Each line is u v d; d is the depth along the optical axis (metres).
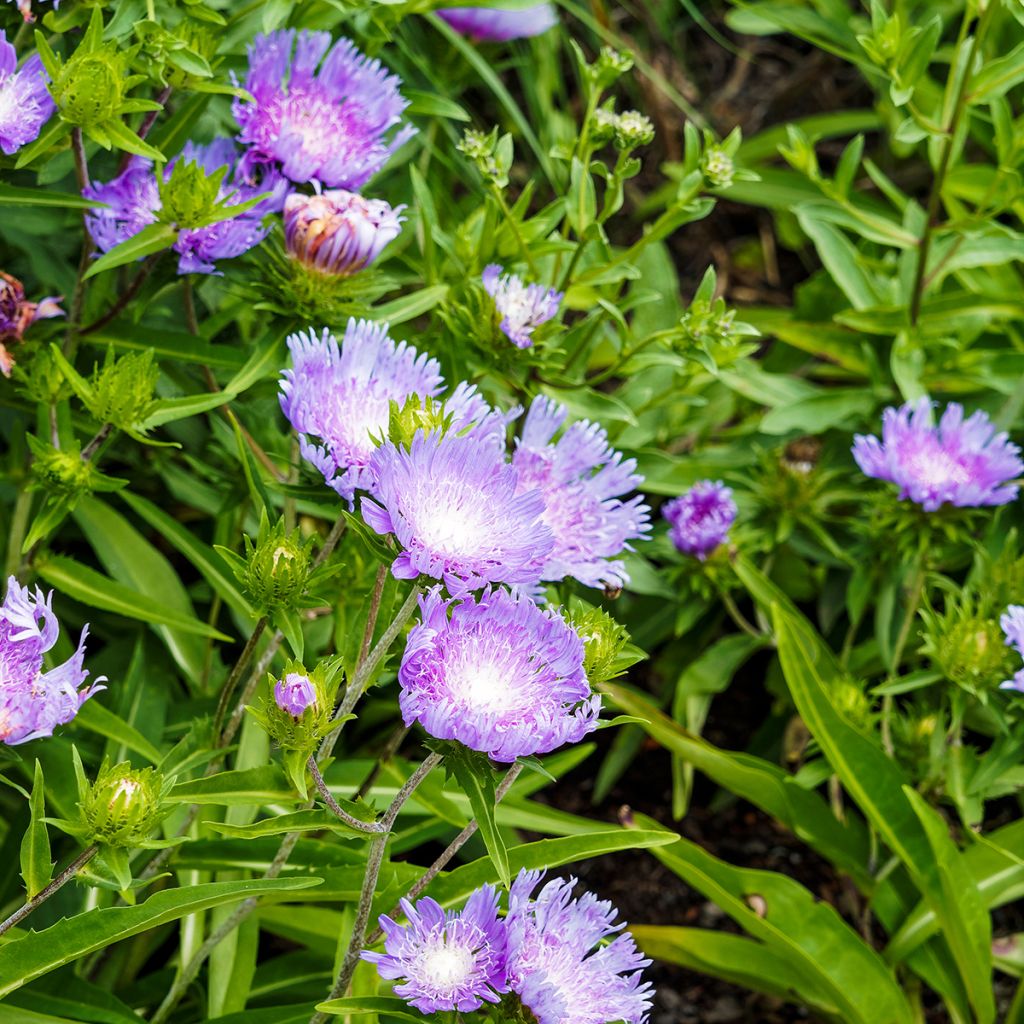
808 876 1.31
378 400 0.99
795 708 1.34
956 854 1.13
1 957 0.95
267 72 1.10
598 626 0.96
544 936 0.93
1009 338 1.43
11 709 0.93
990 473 1.23
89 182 1.13
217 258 1.08
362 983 1.03
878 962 1.15
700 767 1.24
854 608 1.28
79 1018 1.04
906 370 1.30
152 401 1.04
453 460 0.92
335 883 1.06
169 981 1.14
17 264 1.28
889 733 1.25
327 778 1.17
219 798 0.96
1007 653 1.17
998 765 1.18
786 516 1.33
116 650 1.23
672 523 1.28
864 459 1.23
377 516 0.91
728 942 1.18
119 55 1.03
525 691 0.91
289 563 0.96
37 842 0.94
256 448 1.19
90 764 1.15
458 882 1.02
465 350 1.16
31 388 1.08
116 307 1.11
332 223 1.06
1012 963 1.21
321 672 0.92
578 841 1.01
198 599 1.27
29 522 1.23
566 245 1.19
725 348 1.19
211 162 1.13
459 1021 0.93
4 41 1.04
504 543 0.91
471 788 0.91
